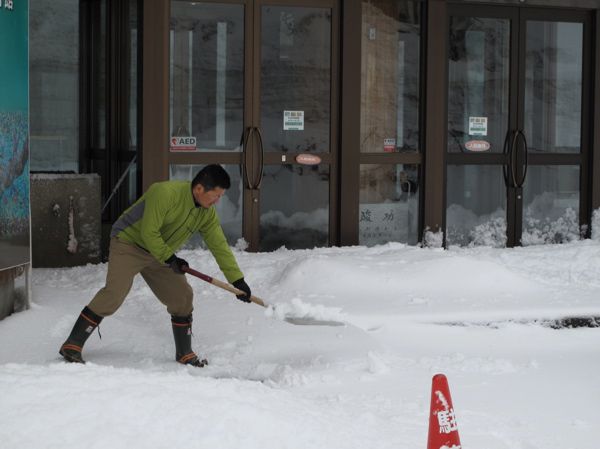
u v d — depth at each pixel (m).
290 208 15.65
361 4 15.72
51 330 10.88
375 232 16.08
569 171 17.03
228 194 15.41
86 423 6.21
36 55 17.38
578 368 10.11
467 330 11.41
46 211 14.36
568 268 14.30
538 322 11.81
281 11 15.45
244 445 6.30
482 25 16.44
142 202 9.76
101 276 13.41
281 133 15.55
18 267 11.28
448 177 16.41
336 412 7.88
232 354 10.43
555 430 8.02
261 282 13.22
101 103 16.62
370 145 15.99
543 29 16.75
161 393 6.81
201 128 15.23
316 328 11.21
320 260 13.27
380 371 9.65
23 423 6.16
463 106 16.44
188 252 14.54
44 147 17.36
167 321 11.55
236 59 15.32
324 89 15.70
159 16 14.78
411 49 16.09
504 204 16.69
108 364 9.96
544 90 16.83
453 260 13.32
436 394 6.06
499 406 8.67
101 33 16.59
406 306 12.02
